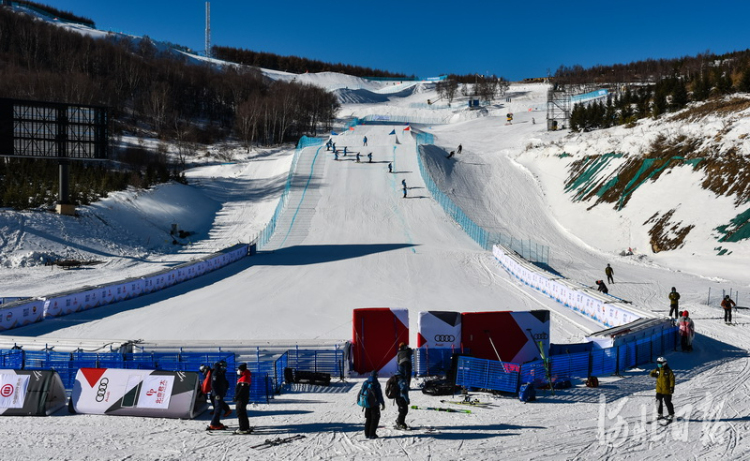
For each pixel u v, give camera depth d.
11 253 37.00
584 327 24.28
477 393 15.70
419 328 17.92
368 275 34.94
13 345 16.95
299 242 45.28
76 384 13.99
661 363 13.02
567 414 13.51
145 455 10.83
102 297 28.19
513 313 18.03
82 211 44.78
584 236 50.69
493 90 150.25
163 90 100.94
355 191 57.91
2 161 52.56
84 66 107.19
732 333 23.05
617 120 77.38
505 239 48.31
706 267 39.50
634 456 10.73
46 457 10.64
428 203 54.78
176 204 54.47
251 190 63.78
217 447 11.33
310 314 26.36
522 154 72.94
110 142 77.81
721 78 69.06
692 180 49.19
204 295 30.47
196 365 16.14
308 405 14.73
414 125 115.88
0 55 101.94
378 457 10.75
